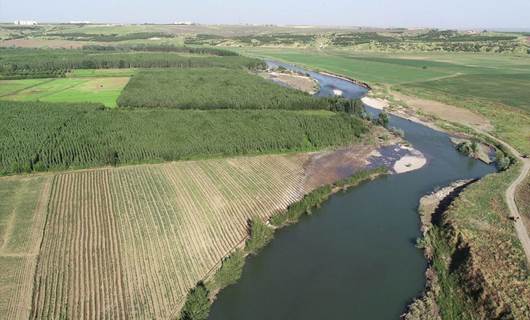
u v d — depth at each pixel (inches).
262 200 2915.8
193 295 1925.4
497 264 2059.5
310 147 3912.4
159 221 2573.8
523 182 3139.8
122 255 2233.0
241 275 2166.6
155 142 3666.3
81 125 4074.8
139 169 3383.4
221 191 3011.8
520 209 2674.7
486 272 1999.3
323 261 2293.3
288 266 2246.6
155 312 1861.5
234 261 2187.5
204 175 3287.4
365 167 3582.7
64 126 4052.7
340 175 3403.1
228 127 4104.3
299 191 3097.9
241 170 3408.0
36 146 3479.3
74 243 2332.7
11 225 2504.9
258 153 3750.0
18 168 3228.3
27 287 1978.3
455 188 3161.9
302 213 2805.1
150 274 2098.9
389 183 3292.3
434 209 2839.6
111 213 2664.9
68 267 2128.4
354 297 2012.8
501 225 2460.6
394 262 2282.2
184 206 2773.1
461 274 2071.9
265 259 2306.8
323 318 1879.9
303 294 2031.3
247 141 3767.2
